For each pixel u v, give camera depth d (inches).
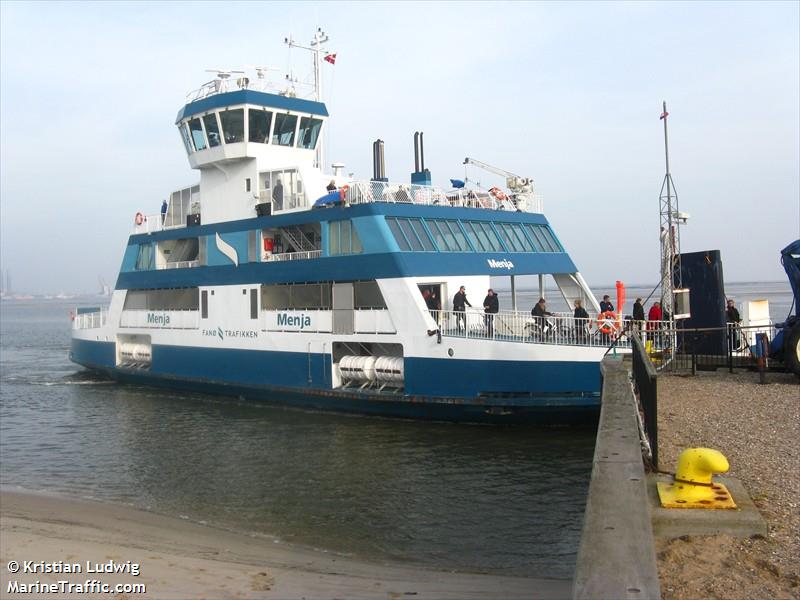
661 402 481.1
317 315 922.7
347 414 924.6
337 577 411.8
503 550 482.0
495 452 725.3
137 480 687.1
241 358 1027.9
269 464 721.0
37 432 927.7
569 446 737.6
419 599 368.5
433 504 584.4
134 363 1294.3
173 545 488.7
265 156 1056.8
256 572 418.3
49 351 2396.7
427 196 948.0
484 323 798.5
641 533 222.5
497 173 1054.4
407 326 823.7
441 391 800.3
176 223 1203.9
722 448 362.3
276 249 1011.3
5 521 553.3
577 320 755.4
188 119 1095.0
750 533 258.4
